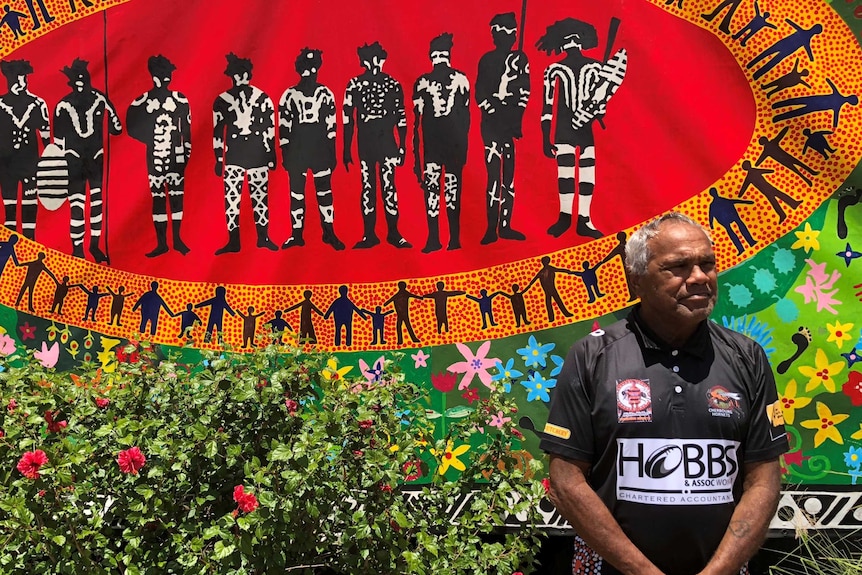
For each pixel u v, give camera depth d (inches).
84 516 98.1
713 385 85.1
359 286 126.5
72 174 130.3
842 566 112.7
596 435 87.7
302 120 127.0
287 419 101.7
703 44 119.3
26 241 131.2
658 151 120.4
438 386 125.0
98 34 129.1
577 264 122.5
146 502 96.8
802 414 118.6
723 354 87.2
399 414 110.8
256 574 94.6
